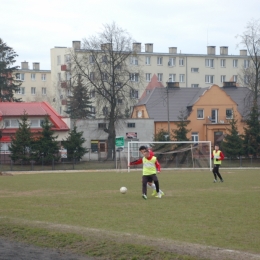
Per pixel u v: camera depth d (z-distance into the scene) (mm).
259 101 74750
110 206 17797
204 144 58719
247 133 62625
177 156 53656
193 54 100875
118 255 10203
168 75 99312
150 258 9828
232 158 62188
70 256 10453
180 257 9633
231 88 82562
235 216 15219
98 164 57969
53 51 103812
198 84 101188
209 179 33938
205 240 11516
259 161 62031
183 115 73250
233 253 9820
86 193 23203
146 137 71500
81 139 60219
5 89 81250
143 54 97438
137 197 21031
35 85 117375
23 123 57906
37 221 13812
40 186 27906
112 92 64062
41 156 56812
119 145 50344
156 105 76125
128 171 47531
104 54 63375
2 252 10859
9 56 81750
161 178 35125
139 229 12945
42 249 11102
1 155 62594
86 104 81312
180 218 14820
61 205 18219
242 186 27375
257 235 12125
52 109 70688
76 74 64812
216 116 76500
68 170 52688
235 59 103688
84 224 13773
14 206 17953
